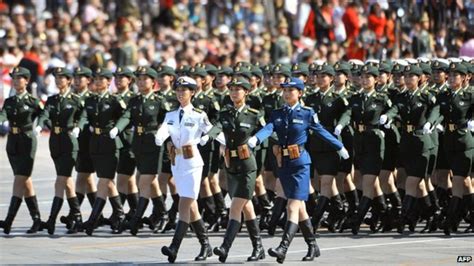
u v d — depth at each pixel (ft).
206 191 197.36
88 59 328.29
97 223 200.54
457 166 192.24
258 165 198.18
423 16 268.00
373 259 166.09
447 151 193.36
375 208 197.16
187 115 163.73
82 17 372.99
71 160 196.34
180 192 164.35
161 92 195.21
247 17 376.89
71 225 198.18
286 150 160.76
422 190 197.57
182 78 164.45
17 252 175.83
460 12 264.93
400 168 206.28
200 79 198.59
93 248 179.83
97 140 196.13
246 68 198.59
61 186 196.34
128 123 193.67
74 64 338.54
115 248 179.83
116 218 198.39
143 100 193.88
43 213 222.69
